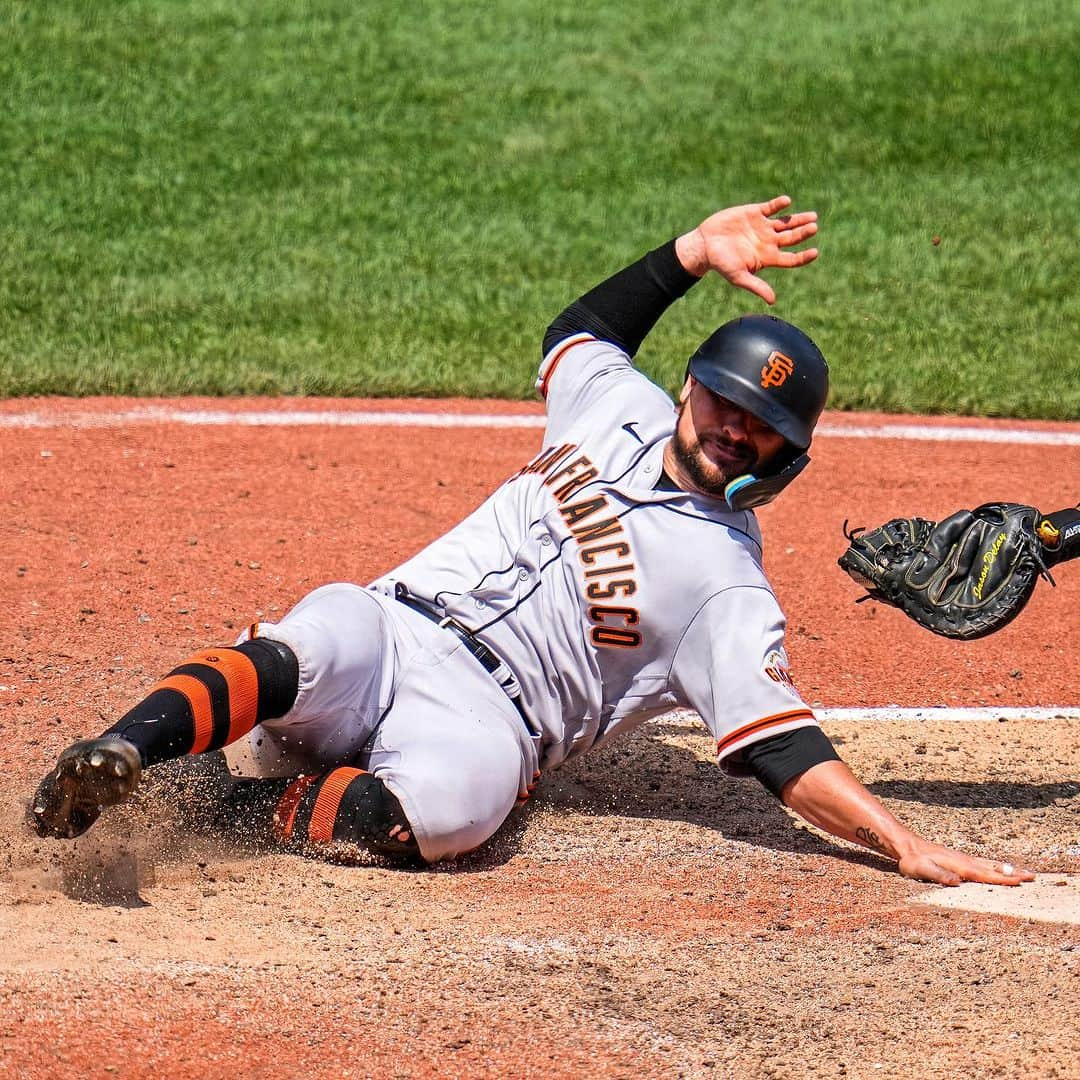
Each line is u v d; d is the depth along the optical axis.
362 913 12.33
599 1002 10.87
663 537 13.66
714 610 13.55
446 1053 10.09
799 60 55.78
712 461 13.48
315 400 30.83
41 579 21.22
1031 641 21.38
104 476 25.69
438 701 13.62
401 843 13.21
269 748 13.88
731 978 11.34
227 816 13.81
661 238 42.59
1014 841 14.80
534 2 59.97
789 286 39.50
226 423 28.94
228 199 43.31
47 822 12.38
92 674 18.22
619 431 14.32
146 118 48.22
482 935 11.95
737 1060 10.16
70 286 36.19
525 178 46.34
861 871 13.77
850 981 11.32
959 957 11.72
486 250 41.03
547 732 14.09
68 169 44.22
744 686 13.34
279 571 22.20
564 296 38.06
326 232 41.53
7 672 18.14
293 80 51.97
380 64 53.81
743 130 50.56
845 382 32.91
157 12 56.09
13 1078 9.44
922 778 16.50
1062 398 32.88
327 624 13.31
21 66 50.88
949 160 49.00
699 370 13.33
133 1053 9.83
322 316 35.56
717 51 56.59
